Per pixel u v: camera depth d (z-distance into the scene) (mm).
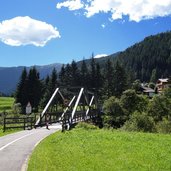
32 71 118750
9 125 47000
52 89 127125
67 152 20156
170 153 20297
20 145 24688
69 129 43375
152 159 18031
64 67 146750
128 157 18547
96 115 74500
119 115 79562
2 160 18062
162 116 87188
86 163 16531
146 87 180375
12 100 148125
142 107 90688
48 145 23906
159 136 30594
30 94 116312
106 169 15180
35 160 17391
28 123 47750
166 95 100250
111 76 140375
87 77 144750
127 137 28688
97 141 25797
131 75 171625
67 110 51188
